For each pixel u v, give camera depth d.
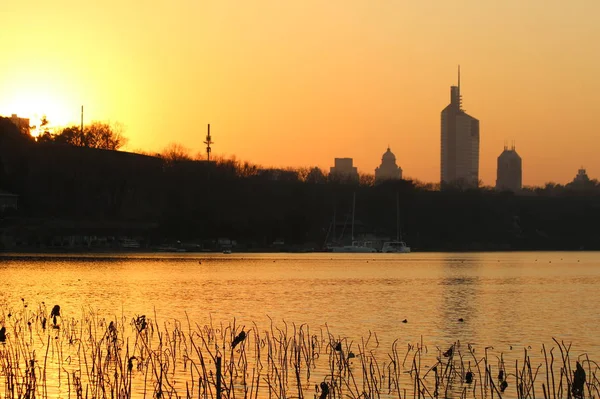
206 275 158.62
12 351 62.69
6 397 49.91
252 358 63.47
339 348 57.12
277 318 91.00
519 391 50.72
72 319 79.19
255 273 167.00
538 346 73.38
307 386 55.12
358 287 136.25
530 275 178.38
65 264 181.12
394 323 87.81
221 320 88.25
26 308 93.62
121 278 146.25
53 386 53.50
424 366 62.44
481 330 83.31
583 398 49.41
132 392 52.59
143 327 65.31
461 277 168.38
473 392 52.78
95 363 58.41
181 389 53.41
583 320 92.12
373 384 54.84
